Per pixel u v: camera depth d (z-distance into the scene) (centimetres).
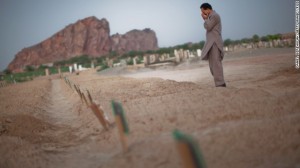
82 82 3127
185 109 757
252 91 872
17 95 2720
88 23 19788
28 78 8475
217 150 478
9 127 993
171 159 462
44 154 718
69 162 628
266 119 610
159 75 2917
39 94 2633
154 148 516
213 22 1106
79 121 1095
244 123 587
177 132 336
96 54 19125
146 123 693
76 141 802
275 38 6956
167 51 10212
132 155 508
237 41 9269
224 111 699
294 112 650
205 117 670
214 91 940
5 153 736
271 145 475
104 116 806
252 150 467
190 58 4878
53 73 10619
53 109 1627
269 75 1538
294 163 410
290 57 2998
